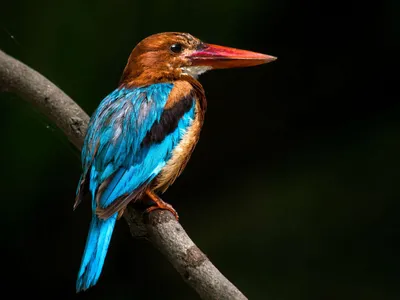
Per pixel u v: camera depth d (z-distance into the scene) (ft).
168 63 26.99
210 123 40.57
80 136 25.30
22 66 26.68
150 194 24.00
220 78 40.73
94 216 22.06
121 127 23.82
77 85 38.27
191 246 21.02
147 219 22.27
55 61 38.34
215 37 39.73
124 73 27.27
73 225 37.70
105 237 21.68
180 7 39.52
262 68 40.68
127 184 23.15
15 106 36.83
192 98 25.81
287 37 40.55
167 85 25.86
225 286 19.74
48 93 26.08
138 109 24.40
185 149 25.08
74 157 37.50
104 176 22.89
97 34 38.70
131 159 23.53
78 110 25.77
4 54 26.99
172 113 24.90
